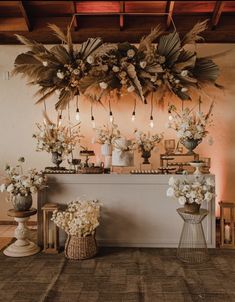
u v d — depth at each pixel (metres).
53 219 3.76
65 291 2.89
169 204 4.10
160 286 2.99
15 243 3.86
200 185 3.55
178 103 5.54
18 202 3.87
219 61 5.53
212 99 5.46
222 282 3.07
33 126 5.62
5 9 5.12
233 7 5.04
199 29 4.78
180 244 3.68
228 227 4.05
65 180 4.14
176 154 4.80
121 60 4.97
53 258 3.67
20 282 3.07
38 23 5.27
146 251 3.92
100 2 4.99
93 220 3.66
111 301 2.72
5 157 5.61
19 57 5.04
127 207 4.12
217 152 5.53
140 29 5.27
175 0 4.70
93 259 3.65
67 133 5.27
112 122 5.60
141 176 4.11
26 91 5.61
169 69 5.04
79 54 5.00
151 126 5.54
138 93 5.07
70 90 5.19
